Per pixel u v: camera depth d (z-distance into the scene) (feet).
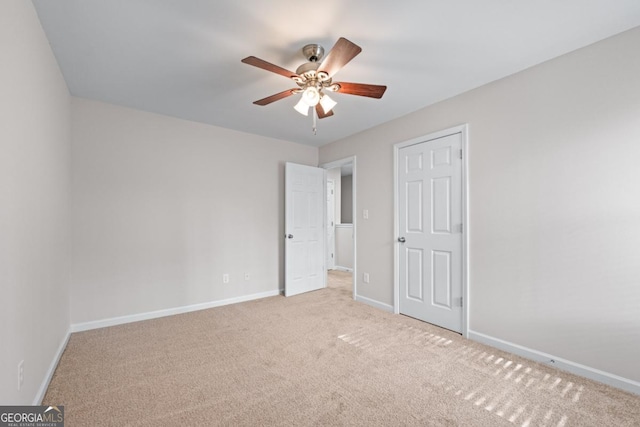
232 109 10.32
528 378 6.51
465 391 6.03
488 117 8.37
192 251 11.46
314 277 14.80
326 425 5.03
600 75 6.40
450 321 9.34
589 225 6.53
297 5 5.32
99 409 5.43
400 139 11.02
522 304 7.60
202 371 6.82
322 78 6.45
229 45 6.56
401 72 7.79
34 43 5.39
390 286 11.34
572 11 5.49
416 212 10.41
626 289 6.05
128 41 6.39
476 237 8.61
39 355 5.68
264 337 8.80
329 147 14.82
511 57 7.08
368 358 7.47
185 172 11.35
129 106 10.06
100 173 9.61
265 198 13.64
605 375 6.27
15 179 4.50
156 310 10.61
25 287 4.91
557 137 7.02
